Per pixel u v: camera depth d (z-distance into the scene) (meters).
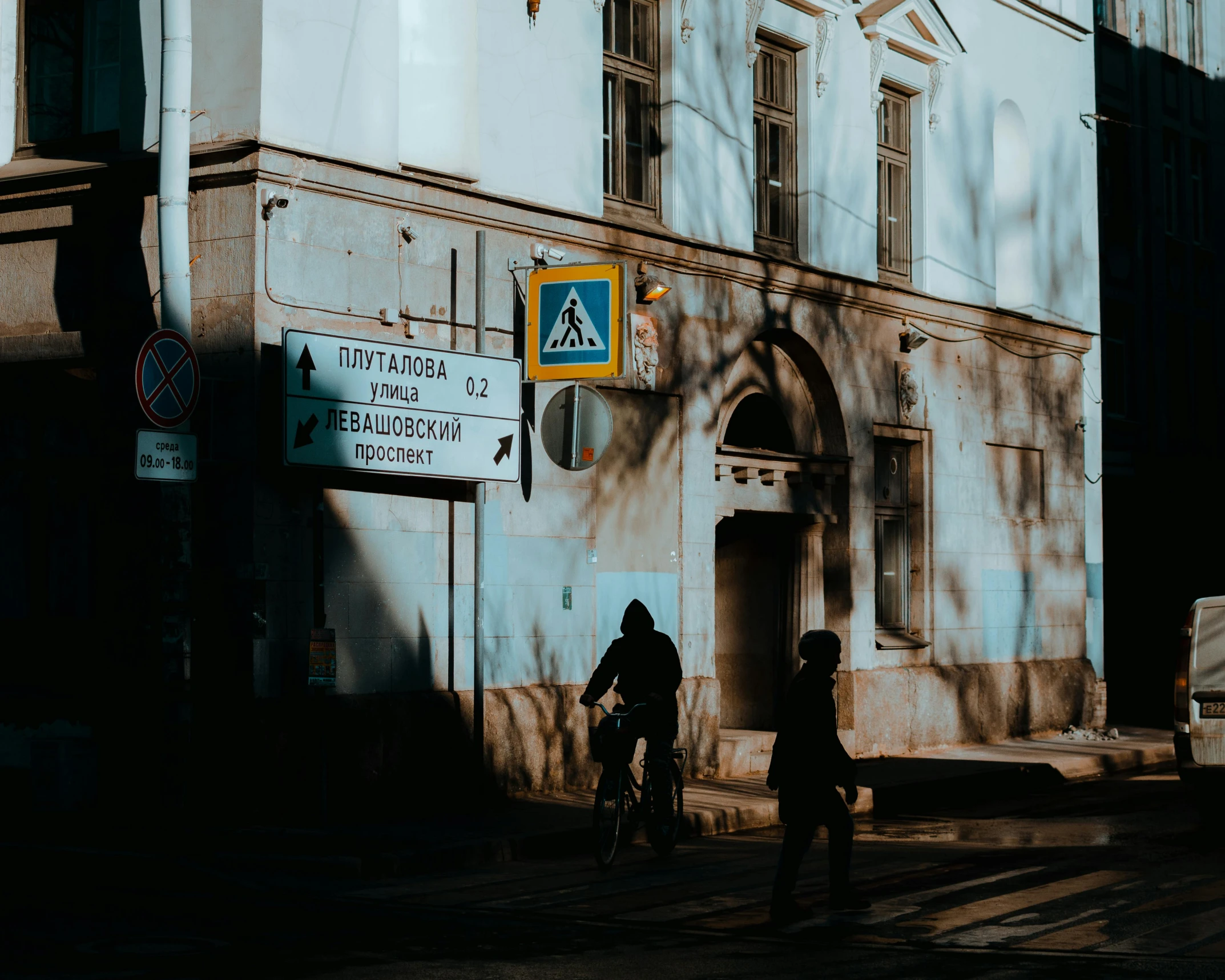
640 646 12.00
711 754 17.05
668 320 16.84
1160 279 32.56
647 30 17.22
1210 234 34.62
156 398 11.41
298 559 13.09
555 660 15.40
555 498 15.41
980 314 22.14
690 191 17.27
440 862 11.27
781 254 19.00
